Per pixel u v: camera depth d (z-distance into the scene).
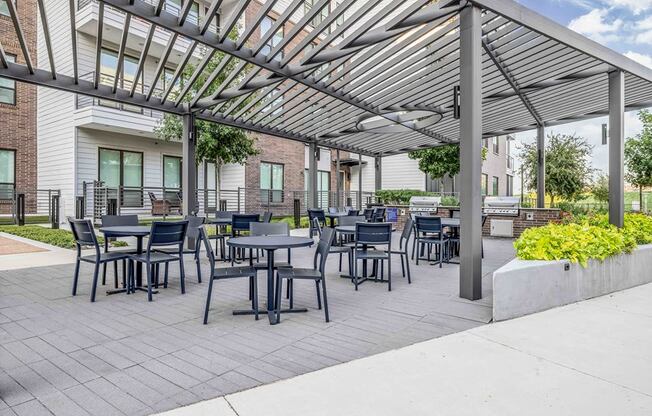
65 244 7.98
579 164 15.38
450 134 11.23
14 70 5.27
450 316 3.71
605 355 2.82
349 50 5.12
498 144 21.78
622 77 6.09
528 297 3.79
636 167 11.55
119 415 2.06
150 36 4.73
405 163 18.94
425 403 2.18
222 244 6.75
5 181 12.95
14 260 6.55
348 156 19.73
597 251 4.40
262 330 3.33
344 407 2.13
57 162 12.45
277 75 5.87
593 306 4.07
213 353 2.85
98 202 11.31
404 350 2.89
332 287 4.91
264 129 9.48
